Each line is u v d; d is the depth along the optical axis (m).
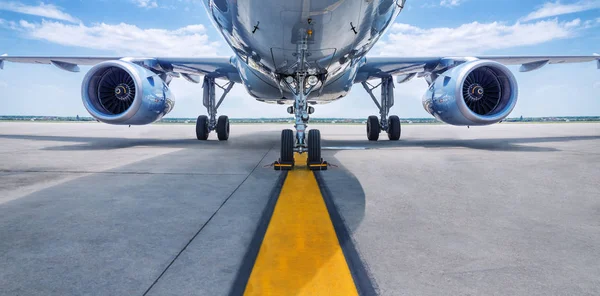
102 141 10.74
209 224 2.75
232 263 2.04
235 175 4.91
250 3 4.04
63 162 6.12
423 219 2.89
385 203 3.40
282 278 1.87
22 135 13.08
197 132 11.38
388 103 11.40
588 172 5.16
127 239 2.42
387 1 4.41
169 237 2.46
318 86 6.71
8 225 2.71
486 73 8.40
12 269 1.95
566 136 13.16
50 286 1.77
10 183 4.33
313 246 2.32
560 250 2.24
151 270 1.95
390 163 6.03
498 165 5.81
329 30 4.42
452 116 8.26
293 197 3.64
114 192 3.85
